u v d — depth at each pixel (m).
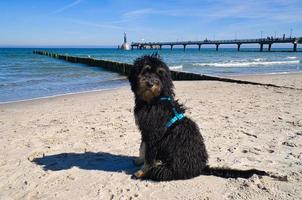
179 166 1.18
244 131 1.93
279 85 4.39
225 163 1.40
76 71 8.23
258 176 1.22
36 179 1.31
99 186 1.22
